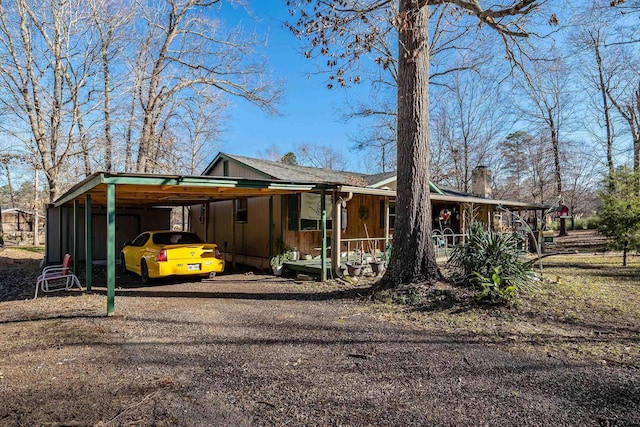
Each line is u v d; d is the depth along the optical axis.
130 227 16.25
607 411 2.93
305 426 2.75
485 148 31.28
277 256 10.83
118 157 20.64
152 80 20.80
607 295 7.26
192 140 30.02
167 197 11.03
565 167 30.16
